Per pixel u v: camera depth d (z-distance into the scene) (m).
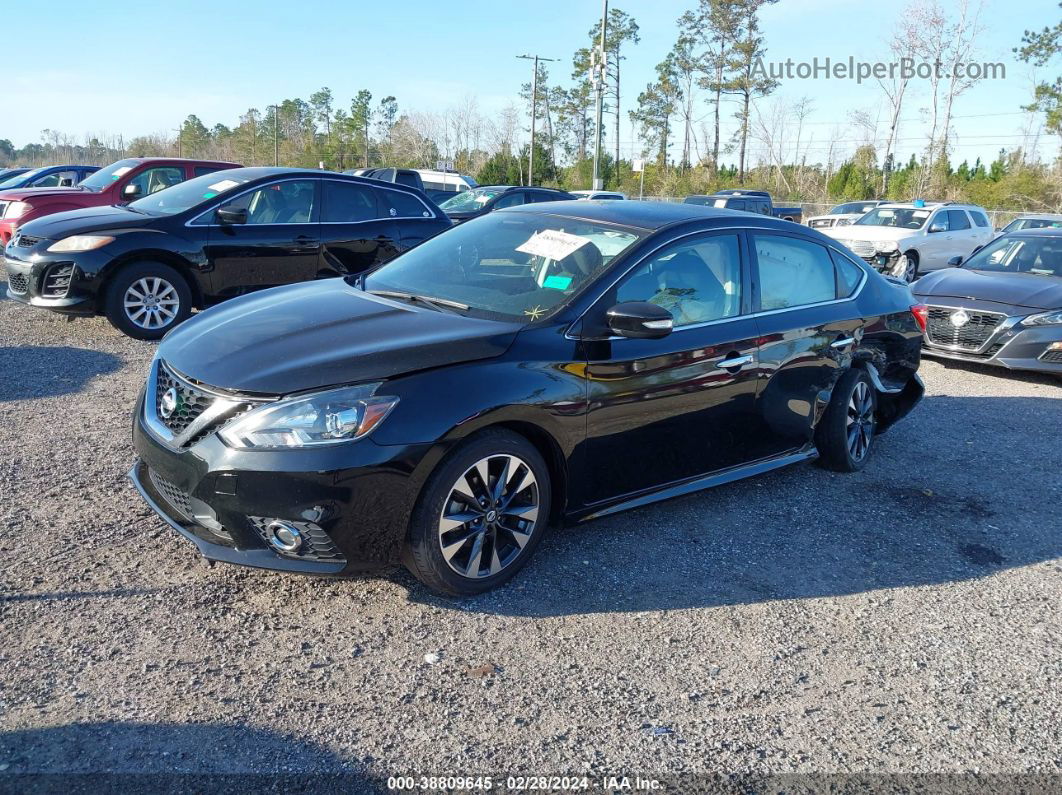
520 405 3.41
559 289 3.91
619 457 3.90
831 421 5.14
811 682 3.10
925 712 2.96
